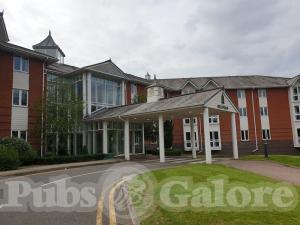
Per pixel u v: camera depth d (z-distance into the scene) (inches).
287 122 1611.7
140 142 1302.9
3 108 943.7
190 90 1648.6
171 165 765.3
